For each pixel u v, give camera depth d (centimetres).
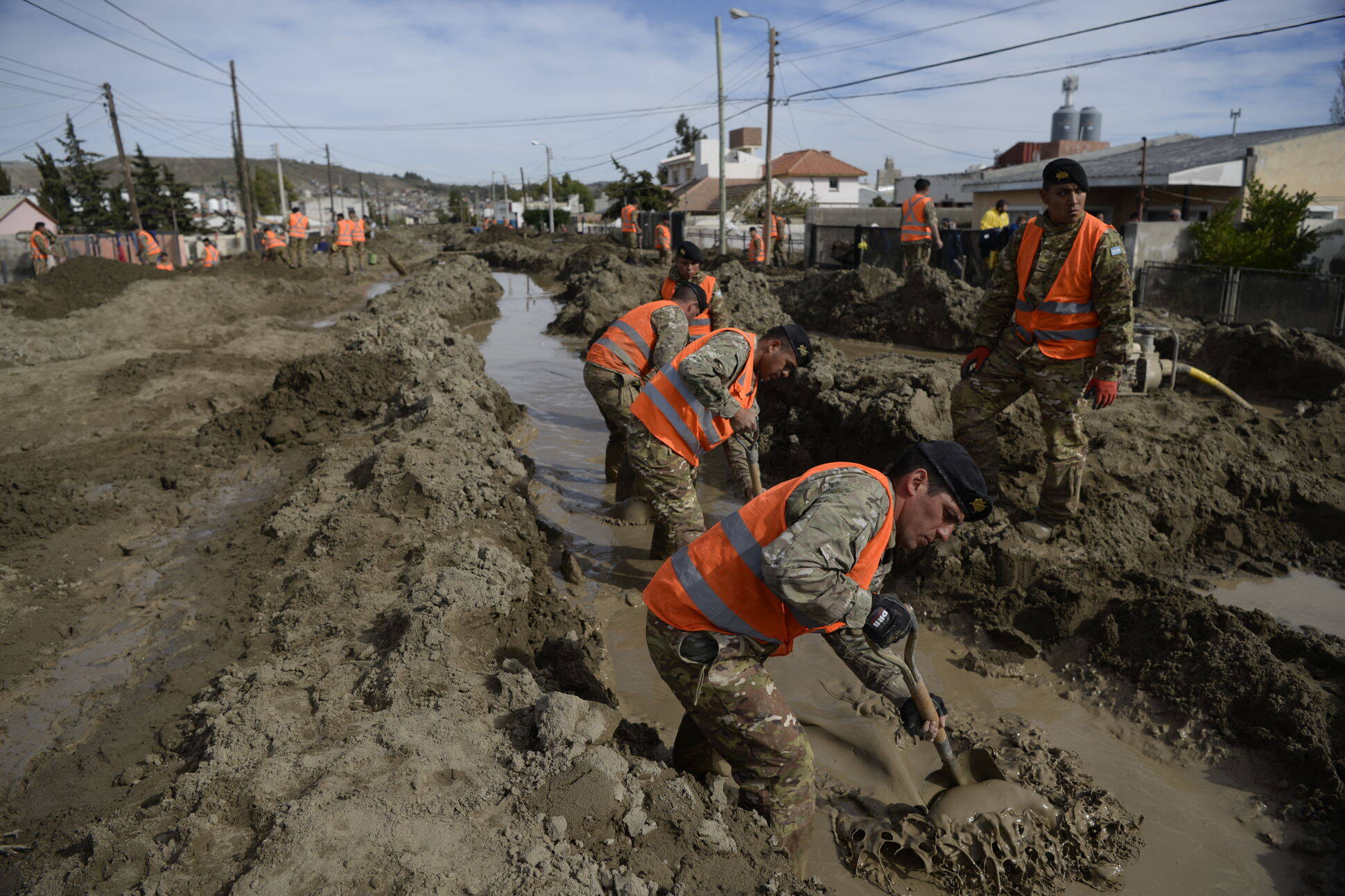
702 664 279
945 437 627
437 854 249
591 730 305
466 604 399
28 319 1429
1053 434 487
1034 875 294
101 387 914
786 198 4656
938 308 1212
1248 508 580
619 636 455
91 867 254
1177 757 363
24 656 409
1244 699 372
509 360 1238
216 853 256
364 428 748
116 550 535
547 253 2895
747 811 288
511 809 269
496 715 324
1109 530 521
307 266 2384
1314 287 1143
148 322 1444
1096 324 467
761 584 272
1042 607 455
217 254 2702
